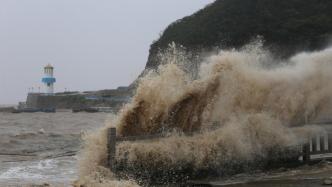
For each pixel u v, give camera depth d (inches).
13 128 2007.9
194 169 575.2
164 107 614.5
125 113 609.0
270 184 521.0
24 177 673.6
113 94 4864.7
